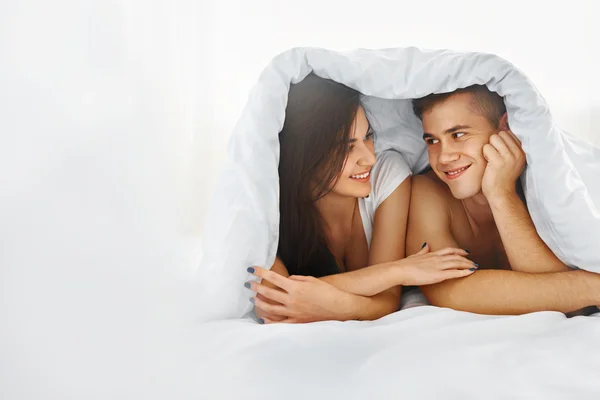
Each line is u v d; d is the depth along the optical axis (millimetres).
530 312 844
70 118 1097
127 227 1023
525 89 853
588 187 1032
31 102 1047
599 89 1797
